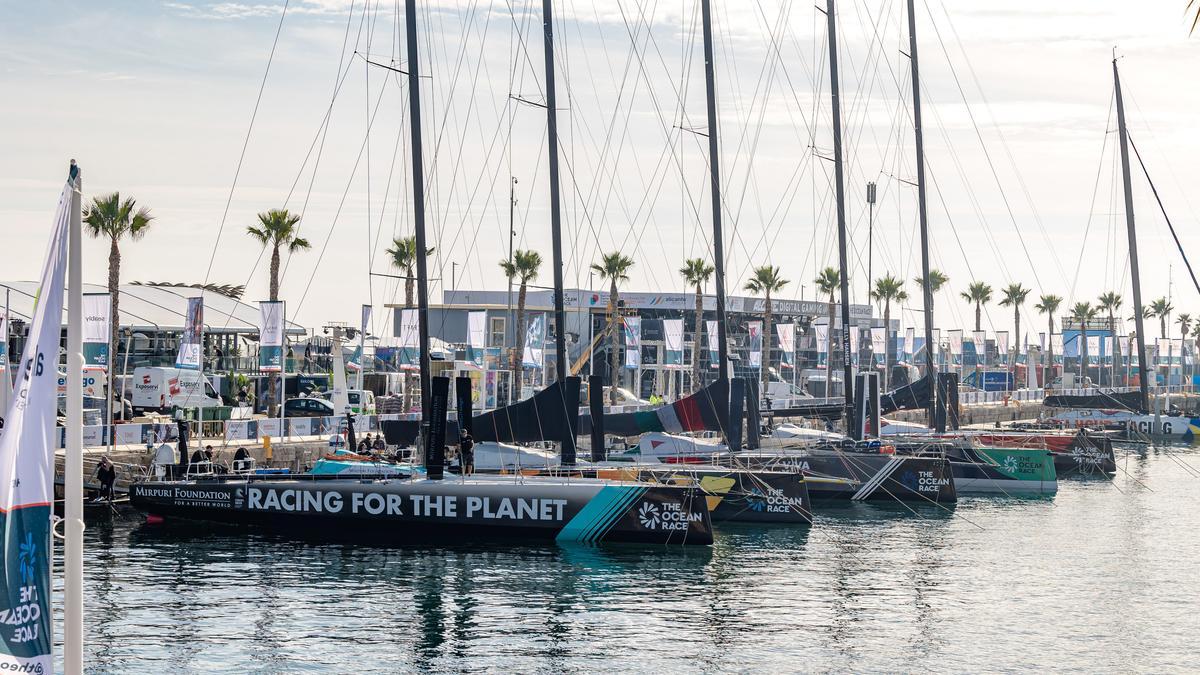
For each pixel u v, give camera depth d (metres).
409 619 26.56
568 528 36.72
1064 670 23.34
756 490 42.59
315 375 79.75
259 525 38.34
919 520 44.44
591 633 25.55
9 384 40.69
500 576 31.53
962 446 56.38
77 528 10.98
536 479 37.94
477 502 36.81
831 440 53.94
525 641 24.78
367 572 31.83
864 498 49.53
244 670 22.42
